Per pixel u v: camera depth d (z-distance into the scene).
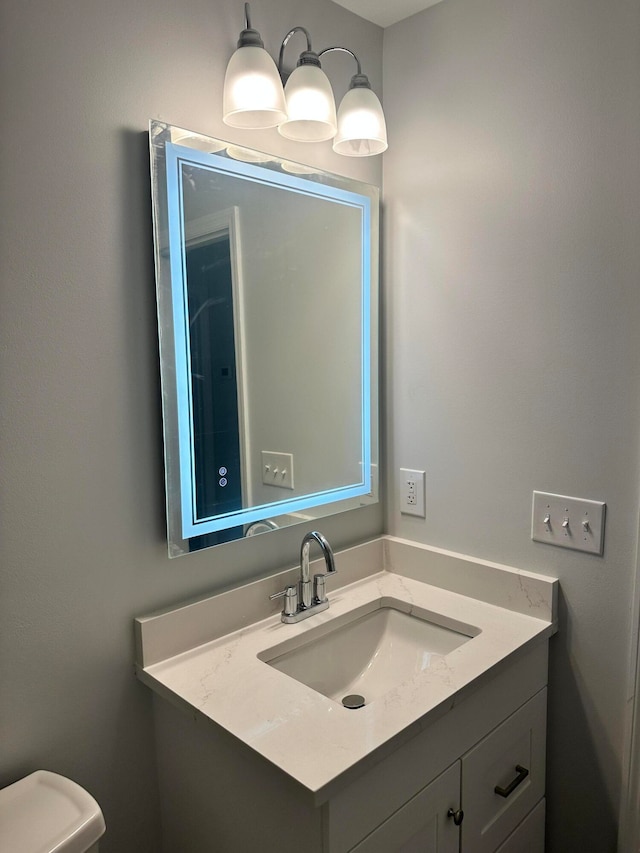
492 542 1.50
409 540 1.68
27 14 0.99
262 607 1.39
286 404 1.44
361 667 1.47
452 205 1.50
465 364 1.51
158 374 1.20
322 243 1.49
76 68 1.05
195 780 1.14
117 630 1.18
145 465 1.20
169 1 1.17
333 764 0.90
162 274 1.17
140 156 1.15
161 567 1.24
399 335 1.65
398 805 1.01
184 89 1.21
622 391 1.25
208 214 1.24
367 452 1.65
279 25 1.37
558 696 1.42
